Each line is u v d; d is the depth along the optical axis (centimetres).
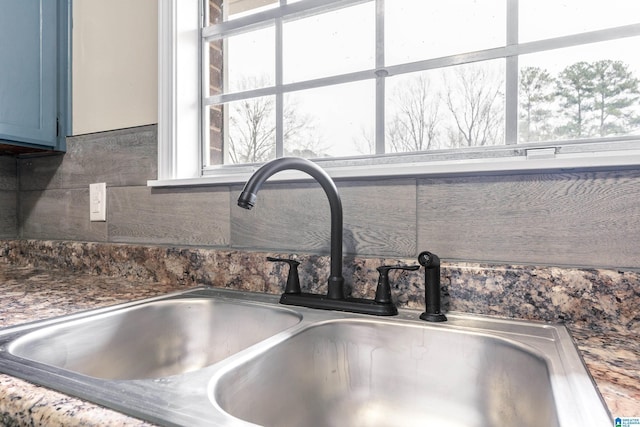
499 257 75
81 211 133
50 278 118
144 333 84
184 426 35
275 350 60
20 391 42
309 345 68
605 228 67
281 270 93
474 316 73
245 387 52
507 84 88
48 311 78
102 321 76
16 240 144
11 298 90
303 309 80
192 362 88
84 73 132
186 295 93
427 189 81
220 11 127
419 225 81
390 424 67
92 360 74
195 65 121
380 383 70
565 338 60
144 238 119
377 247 85
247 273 97
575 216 69
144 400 40
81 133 133
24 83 123
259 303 85
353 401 71
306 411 65
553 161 69
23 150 134
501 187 75
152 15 119
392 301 78
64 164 137
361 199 87
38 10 127
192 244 110
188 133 118
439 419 65
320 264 88
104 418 37
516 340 60
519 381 58
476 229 76
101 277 120
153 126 118
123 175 123
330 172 88
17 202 147
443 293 76
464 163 76
